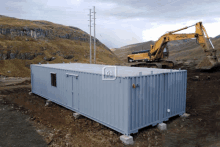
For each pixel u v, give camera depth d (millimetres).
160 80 8031
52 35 82938
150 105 7602
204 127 7629
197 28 20156
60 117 9609
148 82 7430
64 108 11266
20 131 7715
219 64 19750
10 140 6863
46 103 12289
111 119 7441
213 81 15797
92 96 8523
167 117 8547
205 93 12680
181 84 9414
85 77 8945
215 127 7387
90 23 32500
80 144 6500
